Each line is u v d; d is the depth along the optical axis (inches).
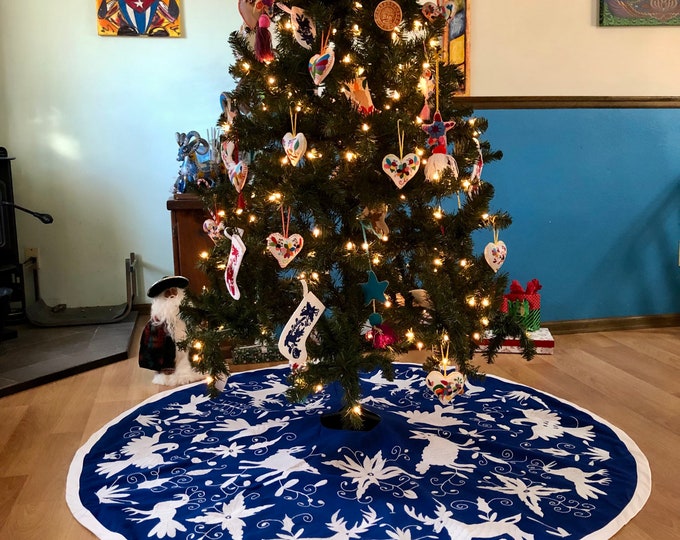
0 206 122.3
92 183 136.9
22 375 98.3
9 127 132.3
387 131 66.4
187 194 110.0
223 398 90.9
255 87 70.8
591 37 121.8
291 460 71.3
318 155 66.3
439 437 76.8
